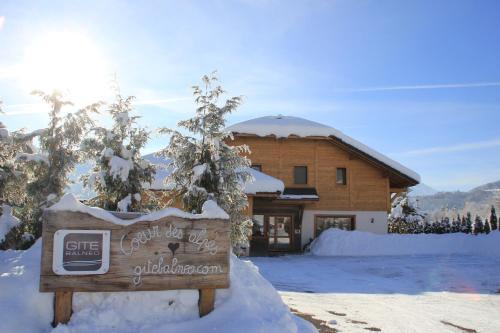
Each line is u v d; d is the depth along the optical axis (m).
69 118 10.18
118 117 10.16
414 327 8.27
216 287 5.46
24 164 10.04
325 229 27.64
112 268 5.08
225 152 11.45
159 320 5.20
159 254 5.27
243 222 11.48
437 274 16.52
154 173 10.77
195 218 5.45
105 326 4.95
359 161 28.20
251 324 5.22
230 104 11.42
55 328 4.75
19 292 5.09
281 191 22.41
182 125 11.41
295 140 27.94
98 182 10.06
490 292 12.88
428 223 30.27
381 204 28.00
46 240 4.88
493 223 26.59
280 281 14.53
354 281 14.88
